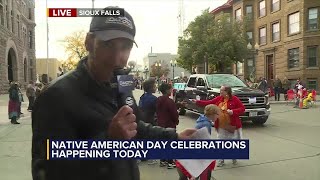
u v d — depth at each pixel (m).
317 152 8.70
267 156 8.30
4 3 40.88
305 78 32.50
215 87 14.92
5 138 11.02
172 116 6.96
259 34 40.69
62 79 1.58
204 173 4.71
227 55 32.50
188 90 16.81
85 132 1.58
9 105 14.60
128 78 1.76
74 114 1.54
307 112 18.95
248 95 13.54
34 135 1.55
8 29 43.41
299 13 33.16
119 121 1.55
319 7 31.75
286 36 35.06
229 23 33.34
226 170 7.08
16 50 48.34
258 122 14.23
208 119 5.14
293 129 12.77
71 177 1.55
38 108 1.55
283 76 35.75
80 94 1.58
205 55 32.25
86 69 1.64
